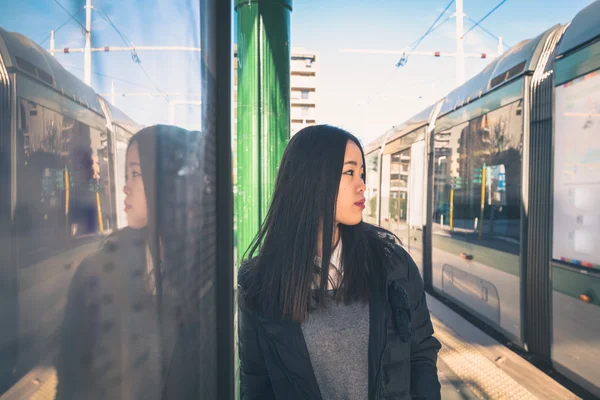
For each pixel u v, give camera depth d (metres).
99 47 0.64
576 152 3.44
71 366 0.54
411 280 1.37
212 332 1.35
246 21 2.68
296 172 1.31
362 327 1.28
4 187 0.44
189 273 1.06
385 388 1.23
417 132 7.64
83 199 0.58
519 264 4.21
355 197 1.30
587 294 3.29
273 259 1.33
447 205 6.20
